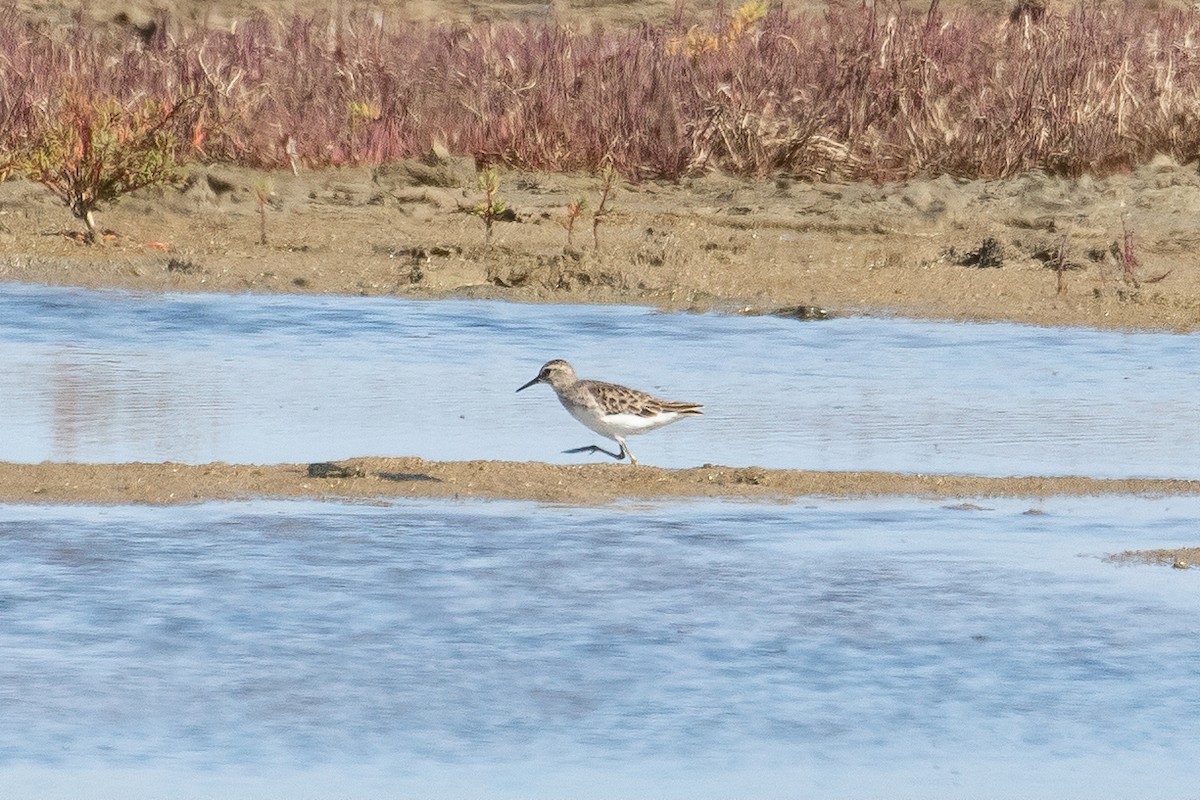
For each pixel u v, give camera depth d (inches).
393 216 948.6
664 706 330.6
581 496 485.4
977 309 799.7
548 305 802.2
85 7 1416.1
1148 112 1111.6
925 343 733.3
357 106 1074.7
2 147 997.2
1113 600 397.7
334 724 320.2
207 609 381.1
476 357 692.7
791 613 385.4
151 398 604.4
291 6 1476.4
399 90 1109.1
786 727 320.8
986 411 610.2
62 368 650.8
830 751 309.7
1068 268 875.4
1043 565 425.4
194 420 571.5
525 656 356.2
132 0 1443.2
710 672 348.5
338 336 724.7
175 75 1097.4
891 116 1081.4
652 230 928.9
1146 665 355.6
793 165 1051.3
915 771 301.4
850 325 768.9
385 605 386.3
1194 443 564.1
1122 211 992.2
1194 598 399.9
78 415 575.2
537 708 328.5
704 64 1122.7
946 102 1089.4
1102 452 550.0
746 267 864.9
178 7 1446.9
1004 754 309.4
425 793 289.0
